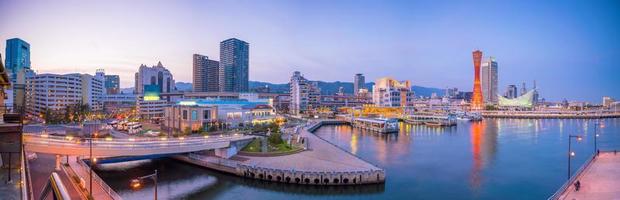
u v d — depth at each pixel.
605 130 195.12
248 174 75.69
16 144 28.17
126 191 67.19
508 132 183.12
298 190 68.94
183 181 74.62
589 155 109.50
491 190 70.56
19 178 25.16
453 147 126.38
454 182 76.12
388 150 119.38
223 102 196.50
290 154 93.00
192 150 83.62
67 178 59.72
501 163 96.00
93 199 47.38
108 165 86.94
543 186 73.62
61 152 66.62
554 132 183.00
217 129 140.62
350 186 69.56
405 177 79.62
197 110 139.88
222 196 65.56
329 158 87.38
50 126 142.12
